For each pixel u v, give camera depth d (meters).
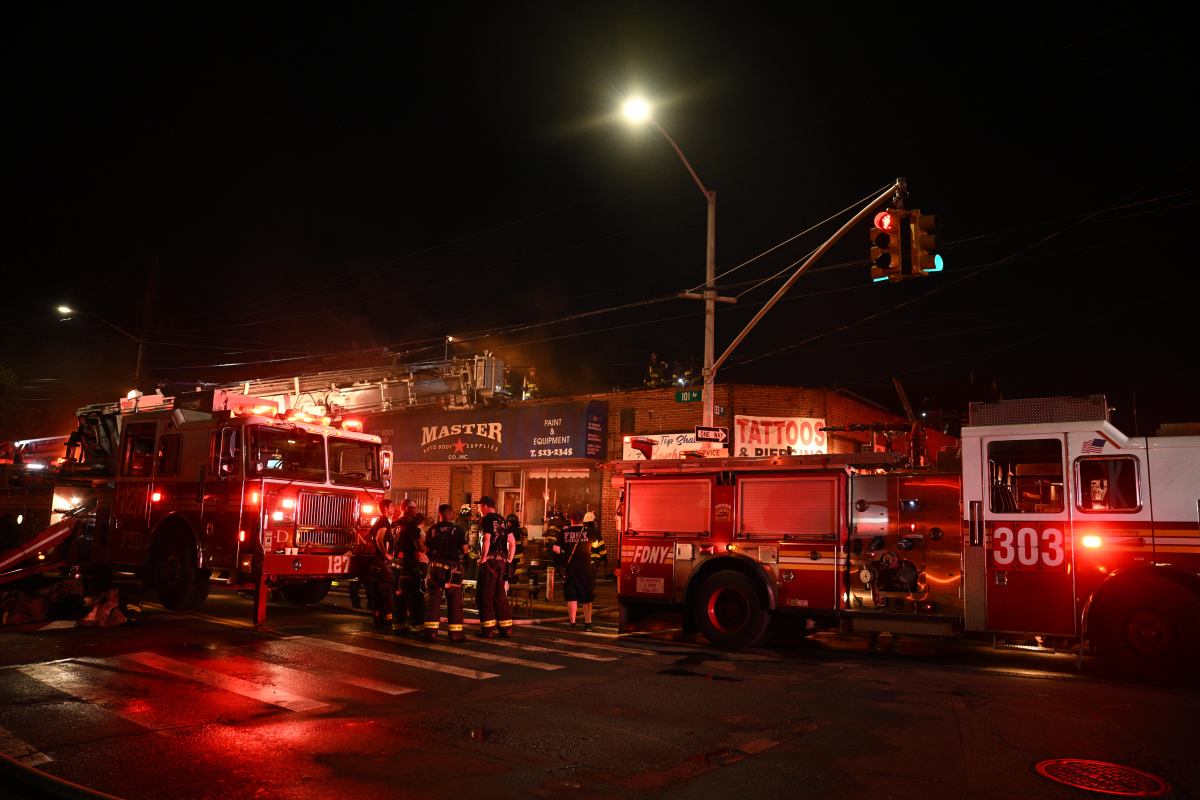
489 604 11.11
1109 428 9.12
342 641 10.15
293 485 11.72
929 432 22.09
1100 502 9.07
